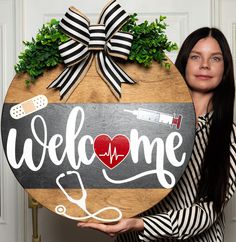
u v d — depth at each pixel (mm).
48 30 1219
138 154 1218
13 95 1224
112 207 1208
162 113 1219
